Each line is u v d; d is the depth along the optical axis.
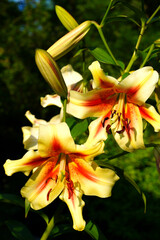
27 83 4.17
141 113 0.80
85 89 0.89
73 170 0.79
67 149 0.75
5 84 3.99
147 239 2.18
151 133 2.42
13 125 4.03
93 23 0.87
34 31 4.33
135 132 0.80
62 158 0.78
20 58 4.34
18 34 4.35
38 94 4.16
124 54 2.97
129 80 0.77
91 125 0.80
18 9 4.81
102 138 0.80
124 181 1.03
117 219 2.25
